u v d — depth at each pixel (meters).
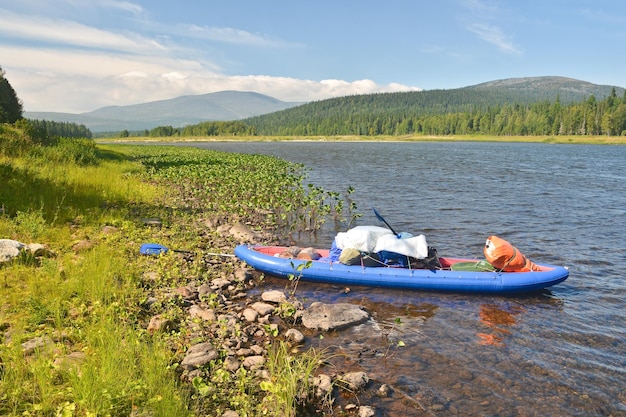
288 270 10.01
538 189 25.84
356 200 21.94
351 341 7.31
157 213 15.84
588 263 11.84
